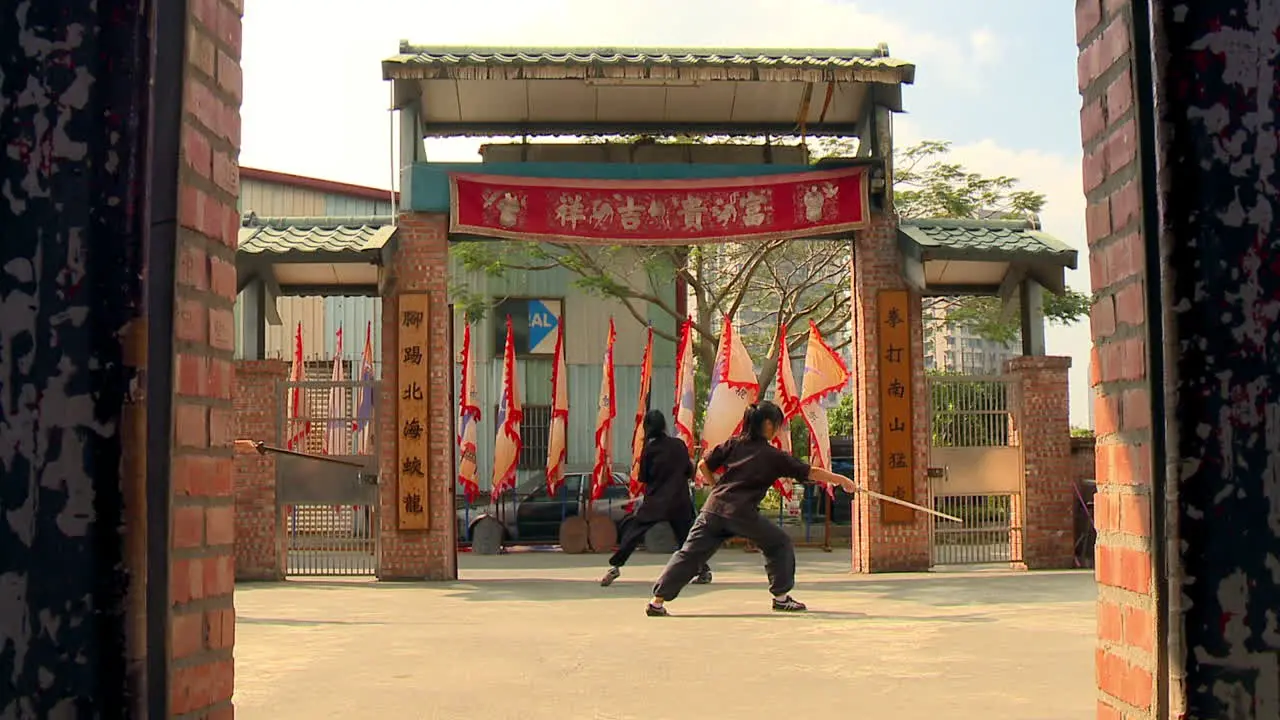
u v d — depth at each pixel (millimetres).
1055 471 13367
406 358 12758
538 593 11125
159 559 2395
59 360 2061
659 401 25438
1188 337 2174
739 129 14266
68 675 2031
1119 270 2891
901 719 4879
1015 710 5043
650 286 24938
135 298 2082
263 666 6371
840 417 27906
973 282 14203
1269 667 2139
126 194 2084
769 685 5730
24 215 2076
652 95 13641
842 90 13570
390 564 12617
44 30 2096
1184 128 2182
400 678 5961
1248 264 2166
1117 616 2971
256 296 13141
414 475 12672
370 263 12789
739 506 8984
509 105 13820
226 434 2902
